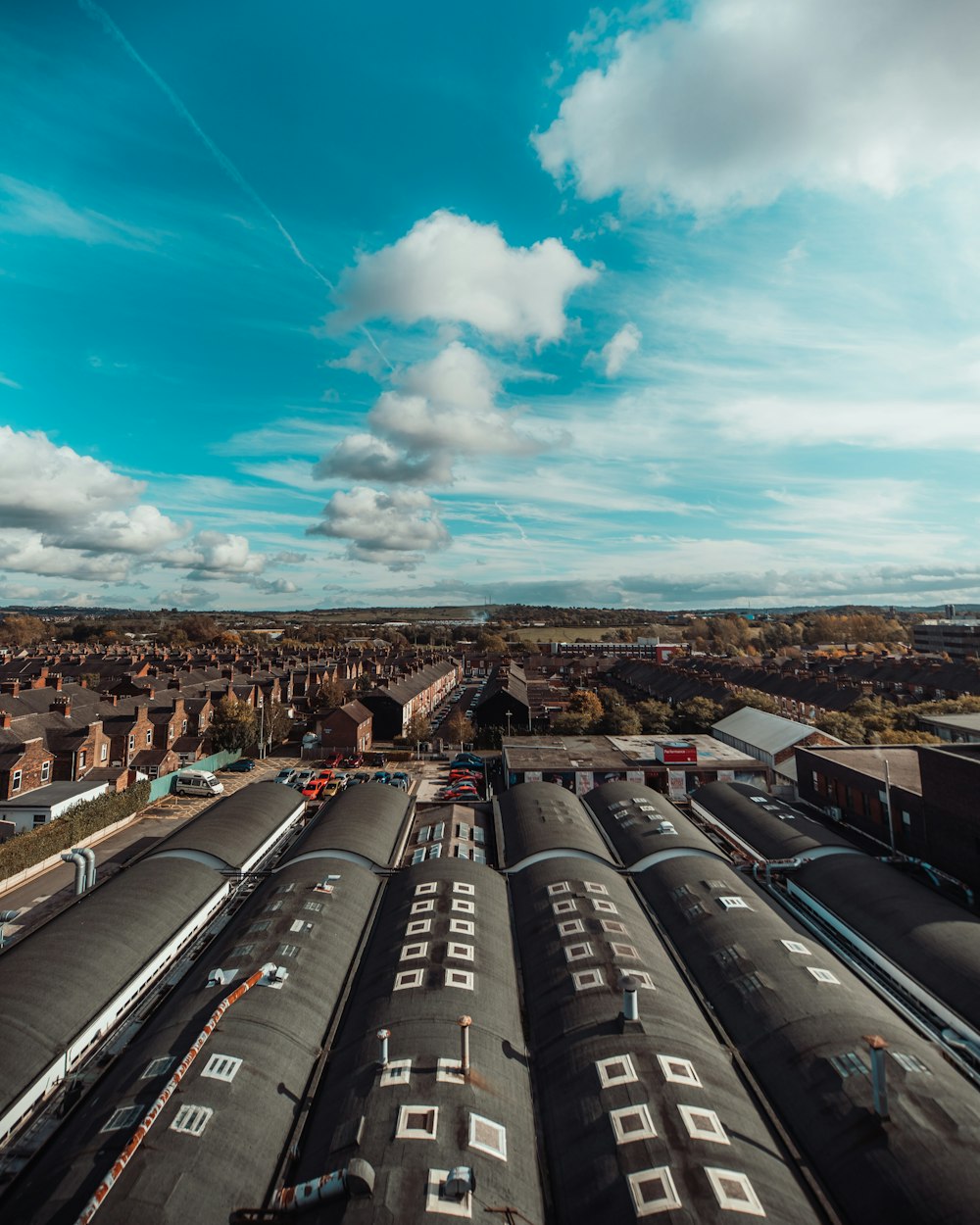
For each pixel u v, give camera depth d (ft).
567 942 75.56
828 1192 45.24
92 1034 64.69
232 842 108.88
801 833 110.52
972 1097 51.26
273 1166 47.01
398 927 78.95
